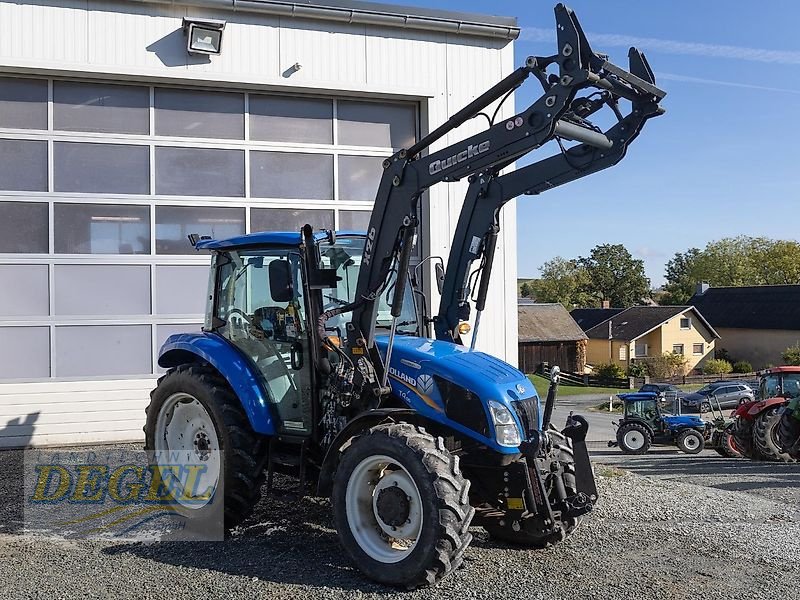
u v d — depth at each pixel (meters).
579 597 4.54
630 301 94.19
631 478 8.62
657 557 5.38
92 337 9.05
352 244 5.98
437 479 4.51
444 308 6.05
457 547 4.50
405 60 10.21
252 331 5.89
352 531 4.83
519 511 5.05
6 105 8.82
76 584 4.66
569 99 4.54
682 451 19.72
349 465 4.87
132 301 9.22
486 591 4.60
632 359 56.56
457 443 5.14
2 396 8.70
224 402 5.74
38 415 8.81
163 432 6.30
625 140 4.99
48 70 8.79
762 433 13.73
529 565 5.10
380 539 4.85
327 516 6.17
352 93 10.04
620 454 19.30
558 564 5.13
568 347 55.75
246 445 5.66
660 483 8.38
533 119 4.68
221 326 6.20
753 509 7.12
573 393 42.47
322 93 9.98
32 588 4.59
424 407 5.14
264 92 9.81
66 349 8.95
